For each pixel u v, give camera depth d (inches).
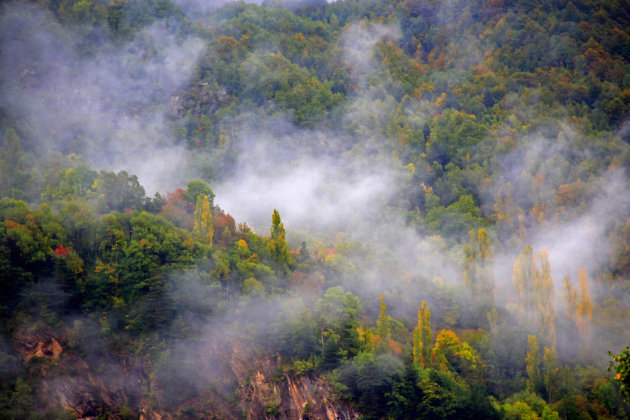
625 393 2412.6
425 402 5615.2
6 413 5339.6
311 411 5625.0
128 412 5772.6
